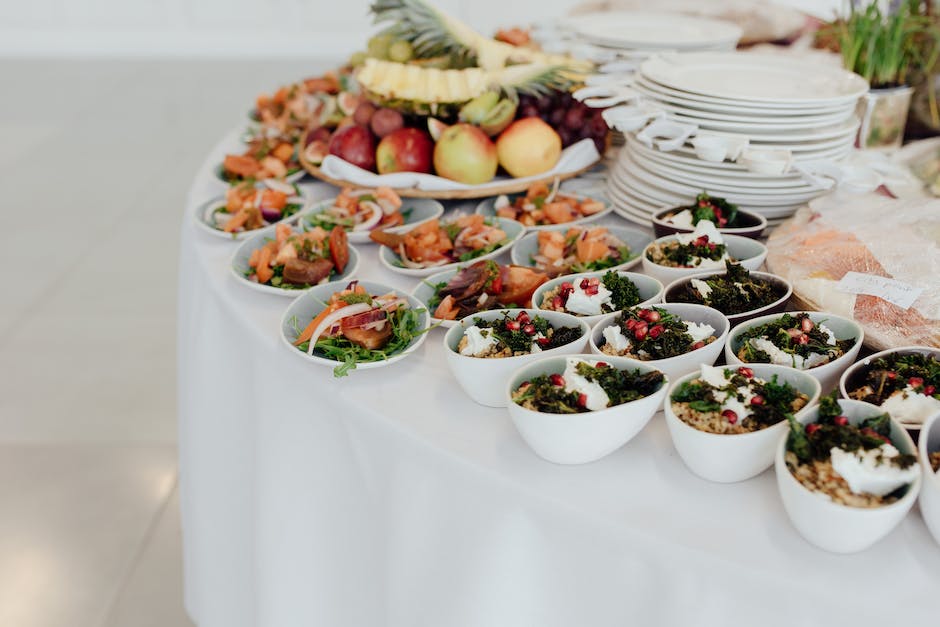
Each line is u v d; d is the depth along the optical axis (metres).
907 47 1.73
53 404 2.73
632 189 1.56
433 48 1.91
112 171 4.71
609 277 1.19
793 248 1.28
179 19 7.17
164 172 4.71
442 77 1.72
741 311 1.15
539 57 1.86
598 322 1.09
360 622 1.21
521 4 6.84
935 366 0.96
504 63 1.86
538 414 0.88
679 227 1.36
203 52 7.25
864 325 1.08
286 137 1.99
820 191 1.45
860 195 1.40
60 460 2.48
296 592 1.24
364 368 1.10
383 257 1.41
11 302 3.35
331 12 7.12
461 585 0.99
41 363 2.96
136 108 5.84
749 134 1.41
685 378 0.95
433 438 0.98
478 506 0.95
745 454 0.87
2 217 4.10
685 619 0.85
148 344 3.08
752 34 2.25
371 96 1.73
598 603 0.92
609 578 0.90
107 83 6.42
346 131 1.73
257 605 1.32
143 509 2.32
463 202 1.73
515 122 1.67
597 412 0.88
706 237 1.28
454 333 1.09
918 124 1.86
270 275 1.35
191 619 1.94
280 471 1.20
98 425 2.64
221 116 5.68
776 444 0.88
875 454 0.80
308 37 7.22
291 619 1.26
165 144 5.14
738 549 0.82
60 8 7.14
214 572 1.57
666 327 1.06
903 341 1.04
